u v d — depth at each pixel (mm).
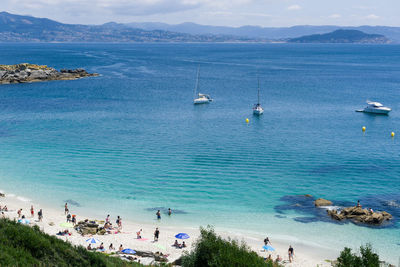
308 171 64312
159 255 38688
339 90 159625
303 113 113875
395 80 193375
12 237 27219
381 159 70625
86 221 46812
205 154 73188
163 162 68562
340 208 50281
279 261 38031
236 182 59625
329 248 41125
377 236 43500
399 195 54406
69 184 59188
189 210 50719
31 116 106500
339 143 81688
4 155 72500
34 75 184375
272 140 83688
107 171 64375
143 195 55344
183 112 114188
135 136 86125
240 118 106500
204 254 29688
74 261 27719
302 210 50281
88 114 109500
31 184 59062
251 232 44844
